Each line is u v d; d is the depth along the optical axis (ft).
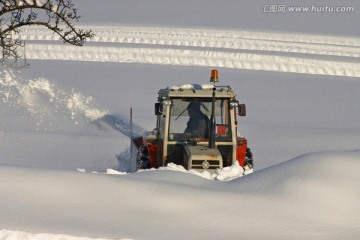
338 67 280.72
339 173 86.99
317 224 74.54
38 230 67.56
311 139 175.83
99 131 181.88
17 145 163.84
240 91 240.73
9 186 78.74
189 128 125.59
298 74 272.31
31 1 112.98
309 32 354.95
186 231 70.74
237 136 133.28
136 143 136.36
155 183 84.64
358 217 76.38
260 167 150.71
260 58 289.94
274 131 184.85
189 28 356.59
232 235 70.49
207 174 114.73
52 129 181.16
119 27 352.08
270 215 76.33
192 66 280.51
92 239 65.16
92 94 223.30
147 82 249.34
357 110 216.33
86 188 80.28
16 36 311.27
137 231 69.62
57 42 305.73
